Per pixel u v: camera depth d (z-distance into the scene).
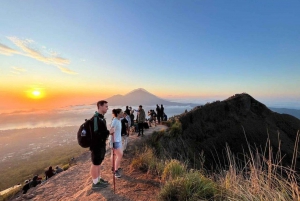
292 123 47.31
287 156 30.95
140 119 13.28
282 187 2.91
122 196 4.37
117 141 5.58
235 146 32.72
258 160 3.47
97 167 4.81
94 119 4.45
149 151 8.29
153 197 4.27
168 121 21.88
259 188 3.16
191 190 4.08
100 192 4.65
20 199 5.34
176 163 5.82
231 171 4.05
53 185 6.10
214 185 4.18
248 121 42.72
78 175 6.97
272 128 42.81
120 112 5.66
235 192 3.44
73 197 4.79
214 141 31.03
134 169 6.46
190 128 30.75
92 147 4.55
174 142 15.97
